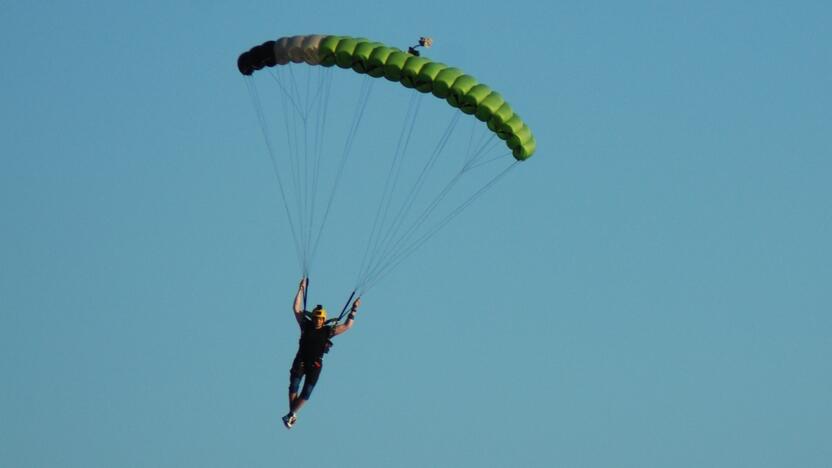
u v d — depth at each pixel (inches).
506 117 4847.4
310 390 4645.7
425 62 4830.2
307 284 4749.0
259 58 5000.0
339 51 4827.8
